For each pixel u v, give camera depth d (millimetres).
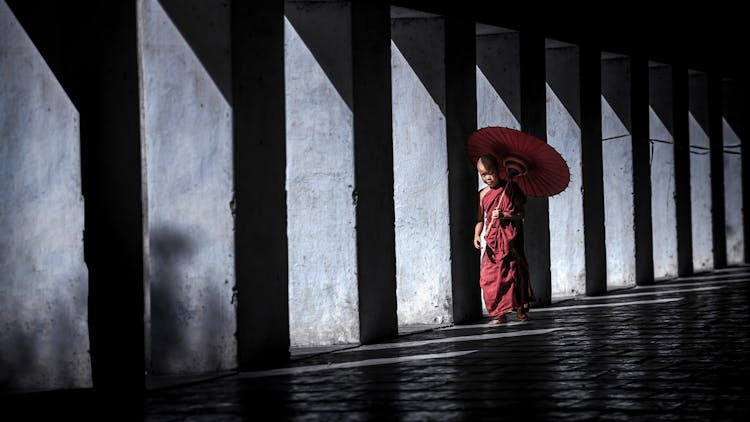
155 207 10133
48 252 8914
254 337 10352
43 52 8883
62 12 8867
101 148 9016
